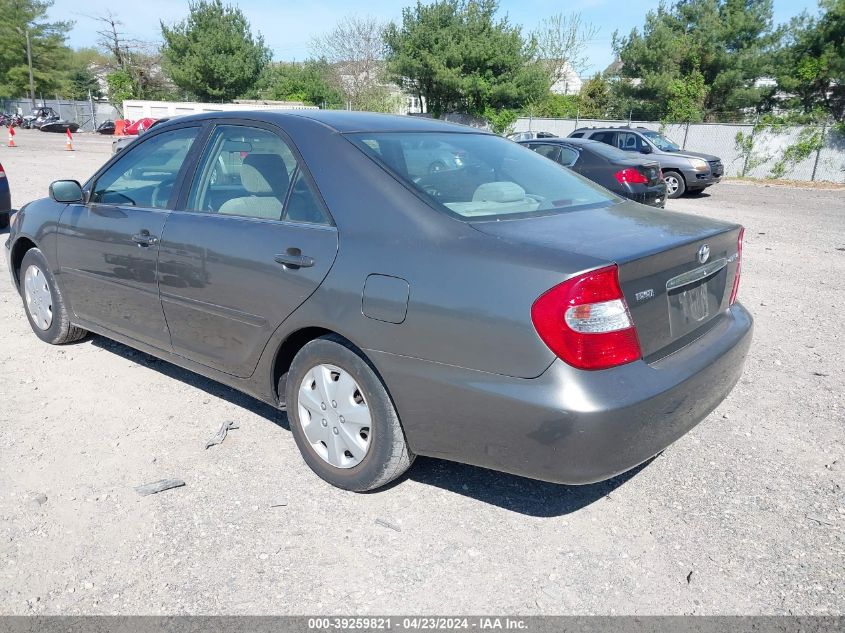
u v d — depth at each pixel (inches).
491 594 99.0
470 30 1448.1
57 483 124.0
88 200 168.9
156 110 1803.6
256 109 143.6
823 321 236.2
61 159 885.8
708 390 112.2
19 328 207.5
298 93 1994.3
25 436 140.6
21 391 161.8
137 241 148.3
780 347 207.8
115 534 110.3
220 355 137.2
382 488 124.8
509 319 95.7
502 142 152.4
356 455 117.6
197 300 137.1
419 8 1480.1
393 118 146.6
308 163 124.3
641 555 108.1
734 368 121.1
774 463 136.4
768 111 1409.9
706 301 120.0
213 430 145.1
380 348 108.0
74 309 177.2
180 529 111.9
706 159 661.9
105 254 158.4
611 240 104.0
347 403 117.3
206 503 119.2
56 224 174.4
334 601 96.9
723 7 1435.8
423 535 112.0
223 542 109.0
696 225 121.9
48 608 94.7
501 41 1430.9
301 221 122.0
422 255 105.0
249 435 143.3
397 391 107.7
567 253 97.0
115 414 151.5
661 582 102.0
